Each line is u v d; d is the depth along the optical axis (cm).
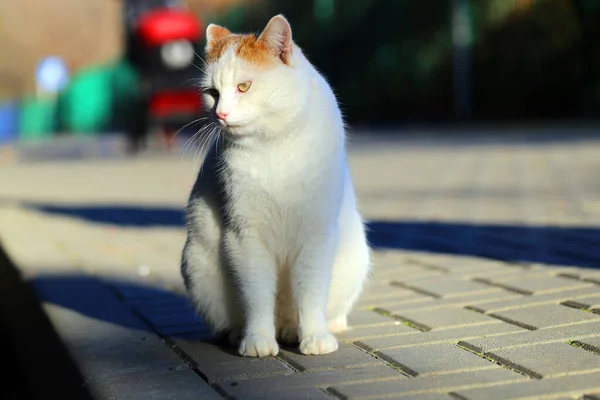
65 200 470
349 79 1294
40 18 2316
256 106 192
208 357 196
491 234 282
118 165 745
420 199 385
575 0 936
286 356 195
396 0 1180
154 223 360
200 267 203
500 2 1037
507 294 222
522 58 1018
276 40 196
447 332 202
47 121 1725
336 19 1290
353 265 205
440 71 1134
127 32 890
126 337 207
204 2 1562
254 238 197
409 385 179
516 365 184
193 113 833
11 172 749
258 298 198
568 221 292
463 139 793
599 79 956
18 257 277
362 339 201
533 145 649
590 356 185
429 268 250
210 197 201
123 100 1108
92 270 263
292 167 193
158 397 179
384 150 717
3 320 293
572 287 223
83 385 189
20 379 262
